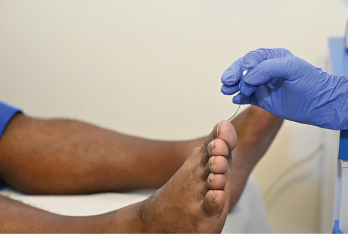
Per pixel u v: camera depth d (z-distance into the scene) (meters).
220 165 0.43
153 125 1.21
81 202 0.75
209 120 1.17
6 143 0.81
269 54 0.58
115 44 1.18
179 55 1.14
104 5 1.16
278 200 1.12
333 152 0.75
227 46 1.10
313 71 0.55
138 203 0.54
